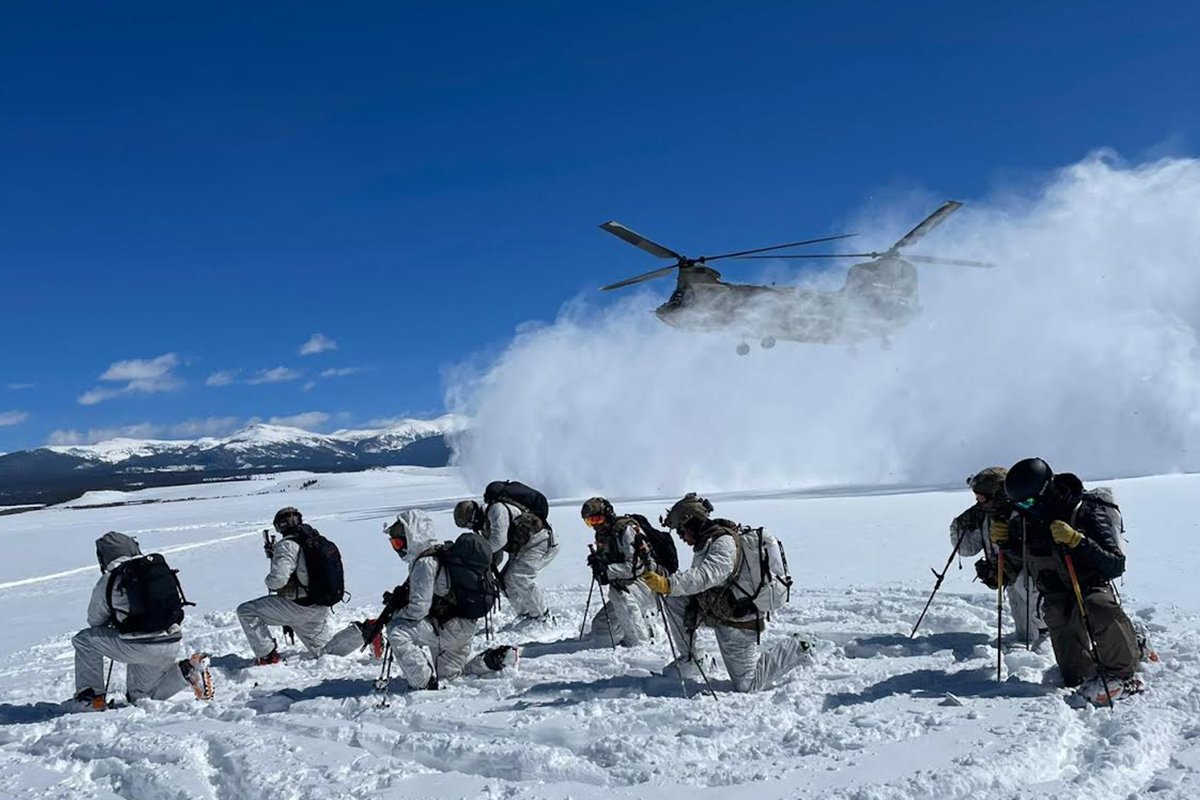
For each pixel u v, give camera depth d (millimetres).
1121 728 4172
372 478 113375
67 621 10805
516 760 4367
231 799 4312
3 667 8062
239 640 8320
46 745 5410
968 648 6207
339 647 7492
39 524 40594
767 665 5590
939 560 10406
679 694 5613
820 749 4234
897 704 4883
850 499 20266
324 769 4453
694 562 5605
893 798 3551
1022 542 5066
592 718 4977
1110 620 4789
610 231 18969
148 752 4969
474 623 6453
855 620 7352
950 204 19016
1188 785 3543
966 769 3688
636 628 7164
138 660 6195
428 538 6293
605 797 3859
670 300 19719
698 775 4016
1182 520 11508
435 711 5492
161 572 6285
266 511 38812
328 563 7238
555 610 8859
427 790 4090
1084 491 5008
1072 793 3482
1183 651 5504
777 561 5566
